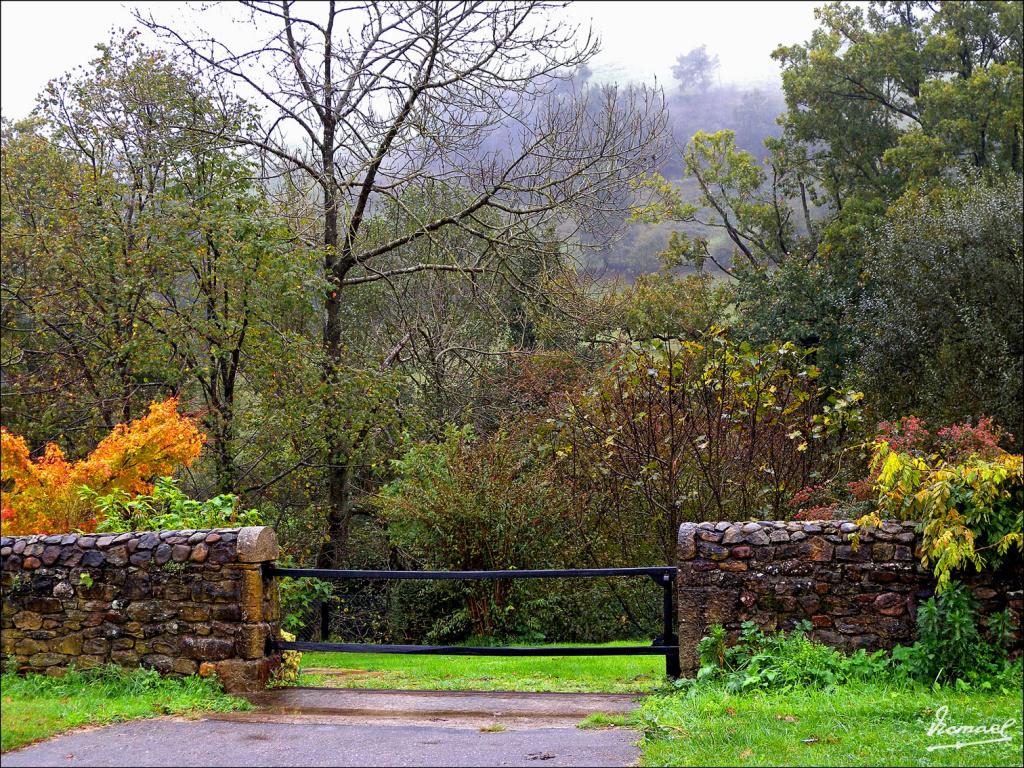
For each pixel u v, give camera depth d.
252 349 14.53
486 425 18.28
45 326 18.41
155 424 9.47
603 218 16.72
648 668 9.02
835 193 31.70
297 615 12.77
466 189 15.88
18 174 19.84
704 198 32.88
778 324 23.92
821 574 6.41
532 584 12.59
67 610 7.09
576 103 16.12
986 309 19.88
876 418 17.00
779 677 6.10
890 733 4.94
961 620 5.92
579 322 17.55
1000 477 5.93
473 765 4.82
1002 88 27.97
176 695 6.52
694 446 12.02
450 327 19.16
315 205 16.69
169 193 14.55
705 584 6.54
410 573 6.89
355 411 15.04
